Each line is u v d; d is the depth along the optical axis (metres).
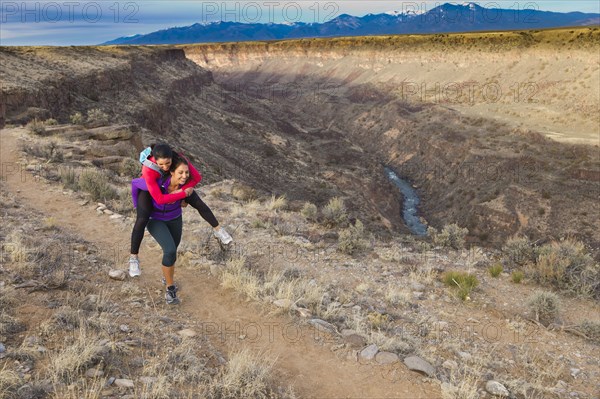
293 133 103.88
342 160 87.06
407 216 68.94
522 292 7.46
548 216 55.28
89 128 22.16
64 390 3.14
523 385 4.29
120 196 10.54
